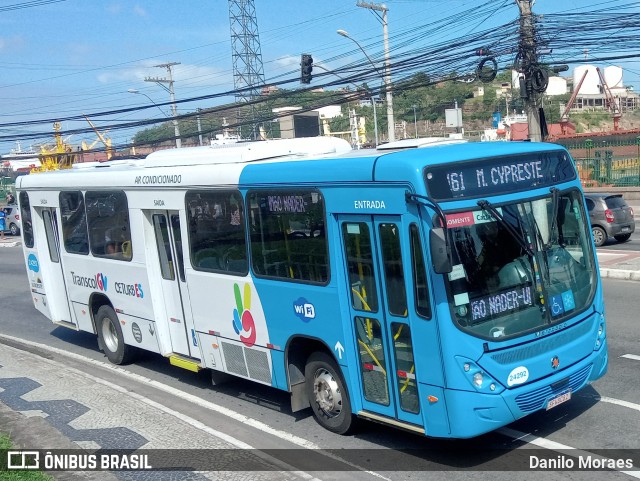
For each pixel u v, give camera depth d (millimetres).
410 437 7543
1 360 11695
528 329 6598
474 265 6391
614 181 37125
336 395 7699
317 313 7500
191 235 9273
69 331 14992
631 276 15359
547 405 6707
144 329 10617
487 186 6613
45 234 13156
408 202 6359
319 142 9102
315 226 7410
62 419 8461
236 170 8422
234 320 8742
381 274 6770
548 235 6949
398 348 6742
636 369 9148
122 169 11219
